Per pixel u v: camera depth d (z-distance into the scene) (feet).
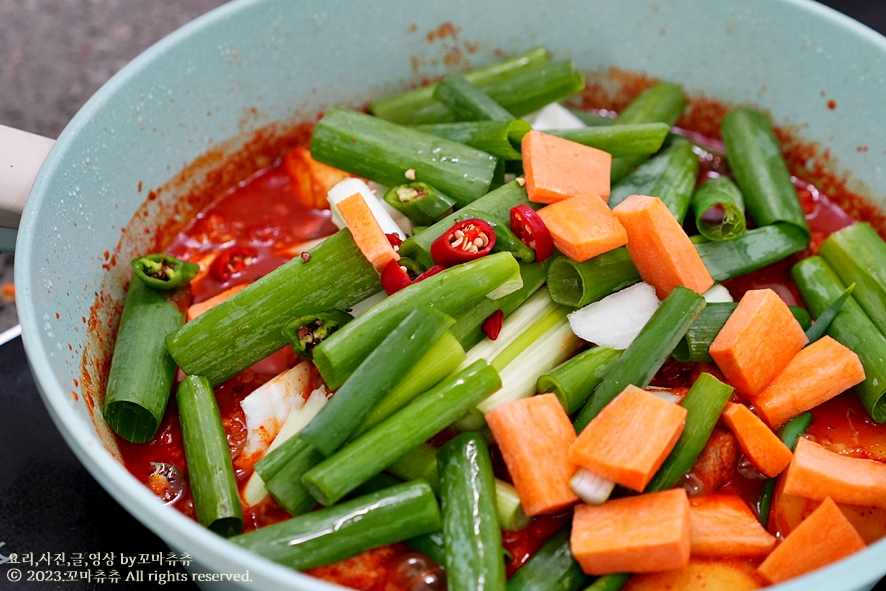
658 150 1.44
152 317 1.29
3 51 1.73
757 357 1.21
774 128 1.48
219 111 1.43
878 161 1.39
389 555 1.15
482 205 1.28
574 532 1.11
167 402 1.25
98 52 1.74
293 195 1.48
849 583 0.98
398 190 1.32
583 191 1.29
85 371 1.23
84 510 1.25
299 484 1.14
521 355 1.23
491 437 1.20
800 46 1.40
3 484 1.26
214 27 1.37
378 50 1.49
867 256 1.32
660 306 1.20
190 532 1.01
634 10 1.46
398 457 1.13
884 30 1.59
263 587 1.00
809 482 1.15
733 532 1.14
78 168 1.26
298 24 1.42
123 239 1.35
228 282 1.39
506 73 1.50
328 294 1.24
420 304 1.17
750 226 1.41
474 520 1.11
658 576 1.13
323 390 1.23
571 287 1.27
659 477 1.15
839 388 1.22
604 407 1.16
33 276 1.16
